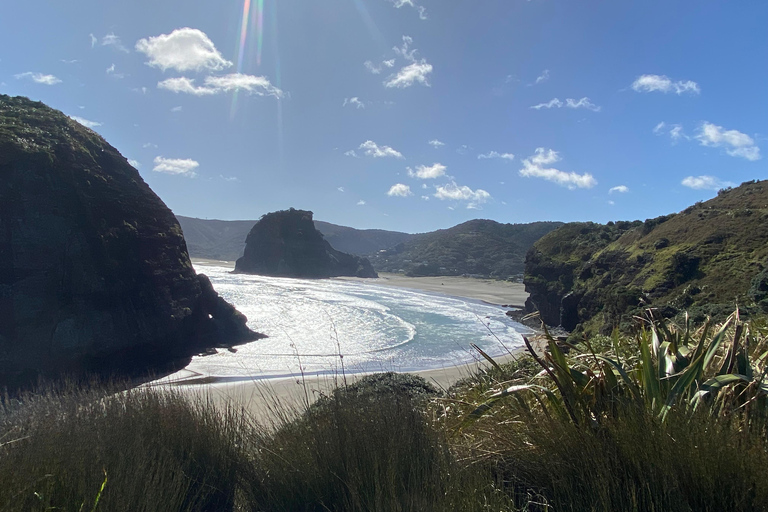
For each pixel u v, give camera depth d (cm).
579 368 323
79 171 2816
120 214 2908
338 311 4953
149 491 226
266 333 3591
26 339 2344
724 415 247
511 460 265
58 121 3022
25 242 2423
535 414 286
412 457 248
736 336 278
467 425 300
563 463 236
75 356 2438
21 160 2512
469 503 211
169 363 2648
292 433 296
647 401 270
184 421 316
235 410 358
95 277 2614
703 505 202
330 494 251
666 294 2984
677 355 301
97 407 322
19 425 296
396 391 400
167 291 2977
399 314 4906
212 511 270
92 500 215
